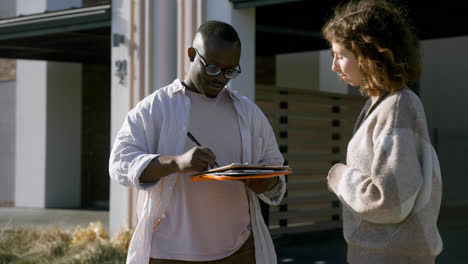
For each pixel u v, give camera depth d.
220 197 2.61
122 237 6.54
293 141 7.81
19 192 13.13
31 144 12.98
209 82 2.55
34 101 12.95
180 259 2.55
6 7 13.02
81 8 8.02
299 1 6.22
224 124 2.69
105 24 7.81
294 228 7.89
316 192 8.20
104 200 13.05
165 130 2.59
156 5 7.18
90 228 7.05
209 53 2.47
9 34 8.95
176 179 2.56
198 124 2.64
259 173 2.20
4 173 13.53
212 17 6.62
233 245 2.63
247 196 2.74
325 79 9.80
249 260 2.69
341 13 2.14
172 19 7.18
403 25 2.04
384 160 1.92
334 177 2.13
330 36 2.14
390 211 1.91
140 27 7.30
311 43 9.03
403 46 2.01
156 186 2.54
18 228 7.65
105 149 13.10
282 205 7.76
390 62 2.01
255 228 2.71
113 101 7.59
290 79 10.73
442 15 7.08
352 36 2.03
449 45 14.26
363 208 1.97
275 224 7.88
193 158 2.27
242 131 2.70
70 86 13.07
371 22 2.00
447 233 8.88
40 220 10.55
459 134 14.20
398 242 1.96
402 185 1.89
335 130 8.43
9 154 13.48
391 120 1.96
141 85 7.30
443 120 14.08
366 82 2.09
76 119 13.16
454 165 14.05
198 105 2.66
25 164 13.05
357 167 2.06
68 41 9.93
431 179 1.97
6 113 13.55
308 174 8.07
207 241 2.57
